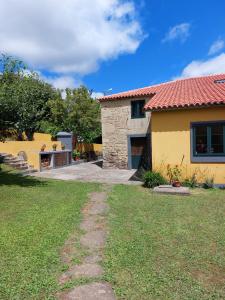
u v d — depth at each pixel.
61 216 7.86
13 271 4.74
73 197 10.36
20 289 4.21
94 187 12.55
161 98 15.00
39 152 18.72
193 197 10.54
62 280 4.50
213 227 7.02
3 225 7.04
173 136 13.16
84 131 27.27
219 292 4.16
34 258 5.21
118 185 13.13
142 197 10.52
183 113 12.95
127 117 20.30
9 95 11.58
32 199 9.96
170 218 7.81
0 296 4.05
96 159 29.31
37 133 24.34
